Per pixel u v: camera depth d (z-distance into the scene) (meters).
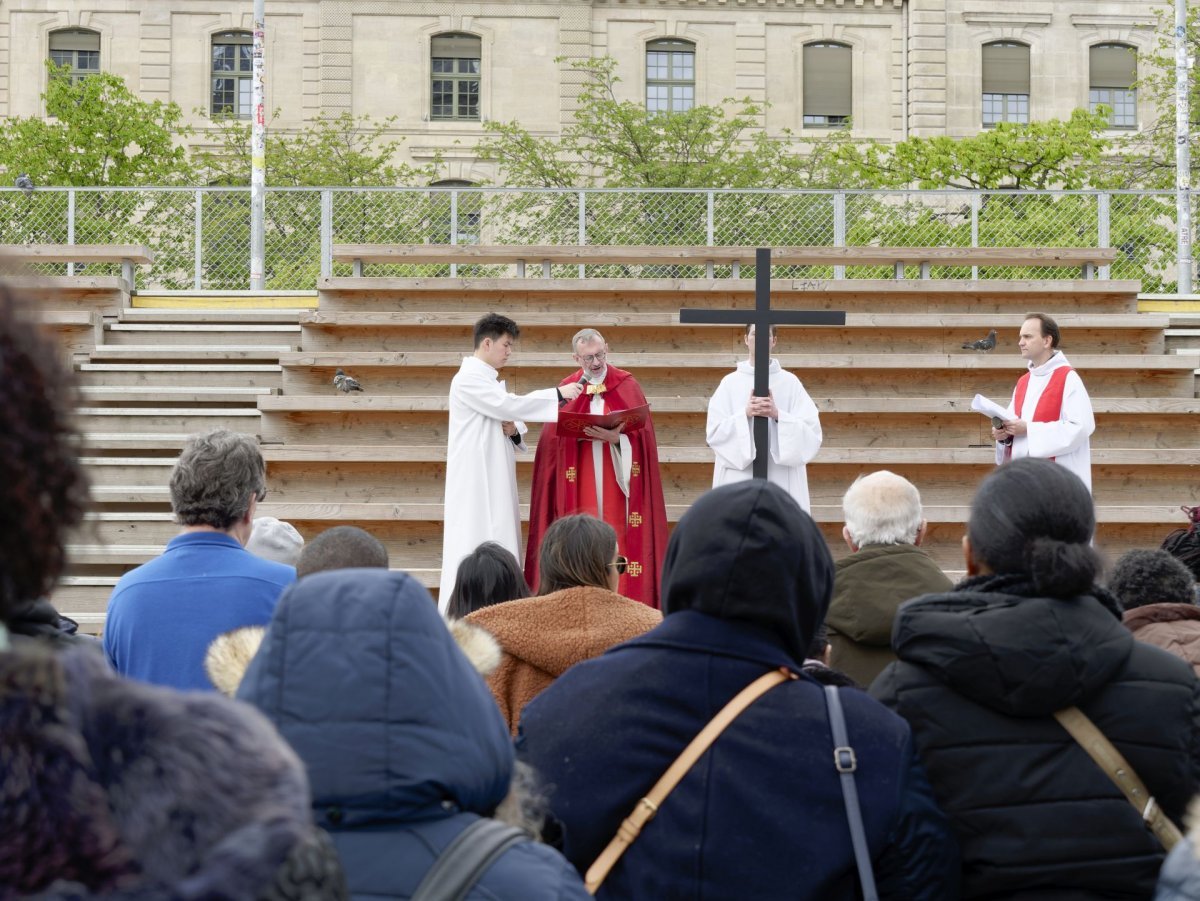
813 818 2.07
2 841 0.98
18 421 1.07
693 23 33.72
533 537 8.31
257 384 11.29
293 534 4.73
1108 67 34.38
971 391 10.74
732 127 28.19
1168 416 10.30
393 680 1.64
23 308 1.10
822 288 11.91
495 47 33.28
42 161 24.94
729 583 2.20
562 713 2.20
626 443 8.20
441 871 1.64
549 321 11.19
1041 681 2.17
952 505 9.72
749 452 7.91
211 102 33.00
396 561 9.24
